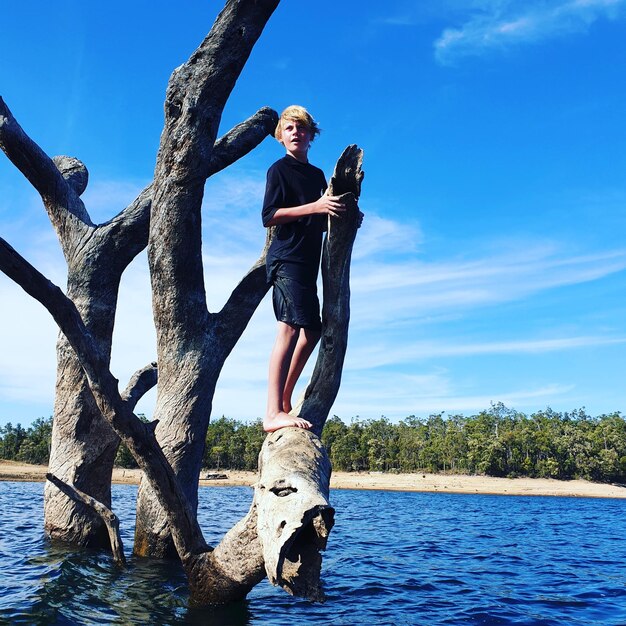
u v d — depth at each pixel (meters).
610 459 95.00
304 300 4.09
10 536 9.59
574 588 8.47
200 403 7.26
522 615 6.51
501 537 16.22
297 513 2.88
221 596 5.08
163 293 7.08
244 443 98.75
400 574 8.82
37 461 94.38
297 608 5.99
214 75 6.43
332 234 4.49
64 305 4.45
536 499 59.97
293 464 3.33
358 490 73.75
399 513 26.23
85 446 7.97
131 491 34.25
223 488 56.38
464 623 5.96
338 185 4.09
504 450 100.94
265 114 9.29
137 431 4.78
